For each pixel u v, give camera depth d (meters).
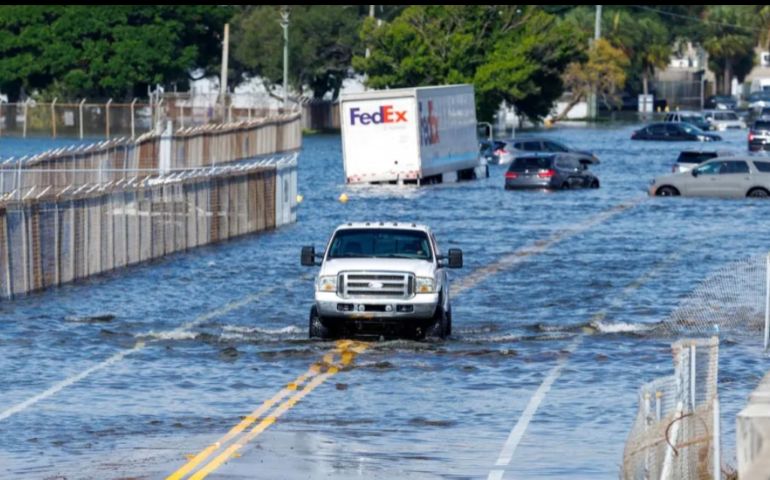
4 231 114.44
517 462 58.41
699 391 51.91
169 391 76.50
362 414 69.56
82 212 128.50
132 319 104.62
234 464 57.56
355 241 94.88
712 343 51.50
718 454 47.19
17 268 117.06
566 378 80.06
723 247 151.00
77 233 127.75
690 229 170.50
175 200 149.62
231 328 100.25
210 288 122.31
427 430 65.50
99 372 82.88
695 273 129.75
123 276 130.62
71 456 59.56
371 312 90.62
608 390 76.38
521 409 71.06
